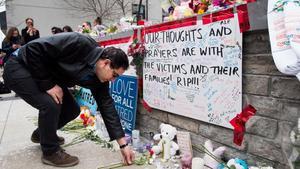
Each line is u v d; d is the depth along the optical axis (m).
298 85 1.73
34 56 2.22
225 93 2.12
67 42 2.22
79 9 13.66
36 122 3.92
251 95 1.98
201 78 2.30
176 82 2.56
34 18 12.77
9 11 12.29
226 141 2.19
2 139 3.20
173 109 2.63
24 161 2.58
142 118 3.12
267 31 1.84
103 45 3.89
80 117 3.76
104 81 2.27
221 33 2.09
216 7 2.17
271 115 1.88
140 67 3.04
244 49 1.99
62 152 2.50
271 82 1.87
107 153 2.72
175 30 2.50
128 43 3.20
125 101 3.22
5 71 2.43
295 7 1.51
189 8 2.47
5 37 6.86
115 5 14.10
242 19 1.91
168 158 2.47
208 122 2.29
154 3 11.11
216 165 2.18
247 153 2.05
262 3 1.78
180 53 2.48
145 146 2.76
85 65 2.26
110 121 2.37
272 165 1.91
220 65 2.13
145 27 2.89
